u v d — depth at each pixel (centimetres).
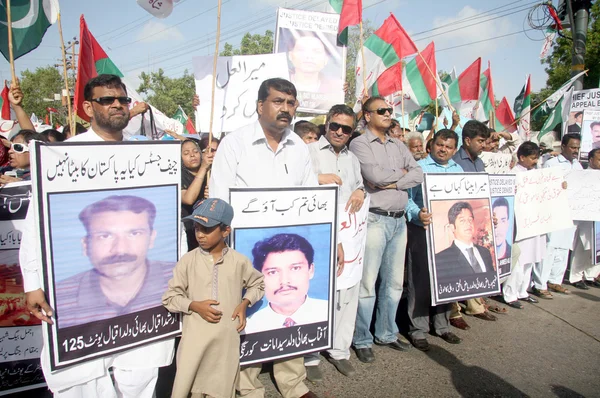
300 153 327
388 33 622
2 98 784
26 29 386
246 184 304
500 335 474
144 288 274
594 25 1731
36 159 233
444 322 455
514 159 670
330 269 326
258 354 306
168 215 283
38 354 318
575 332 489
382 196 393
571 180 623
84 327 252
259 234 301
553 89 1891
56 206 241
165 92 3328
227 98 452
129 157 265
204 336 259
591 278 683
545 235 578
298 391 327
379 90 620
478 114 864
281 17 545
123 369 272
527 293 595
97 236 255
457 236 429
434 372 384
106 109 265
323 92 551
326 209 322
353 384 359
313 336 322
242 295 286
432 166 459
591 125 743
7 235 307
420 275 432
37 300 238
